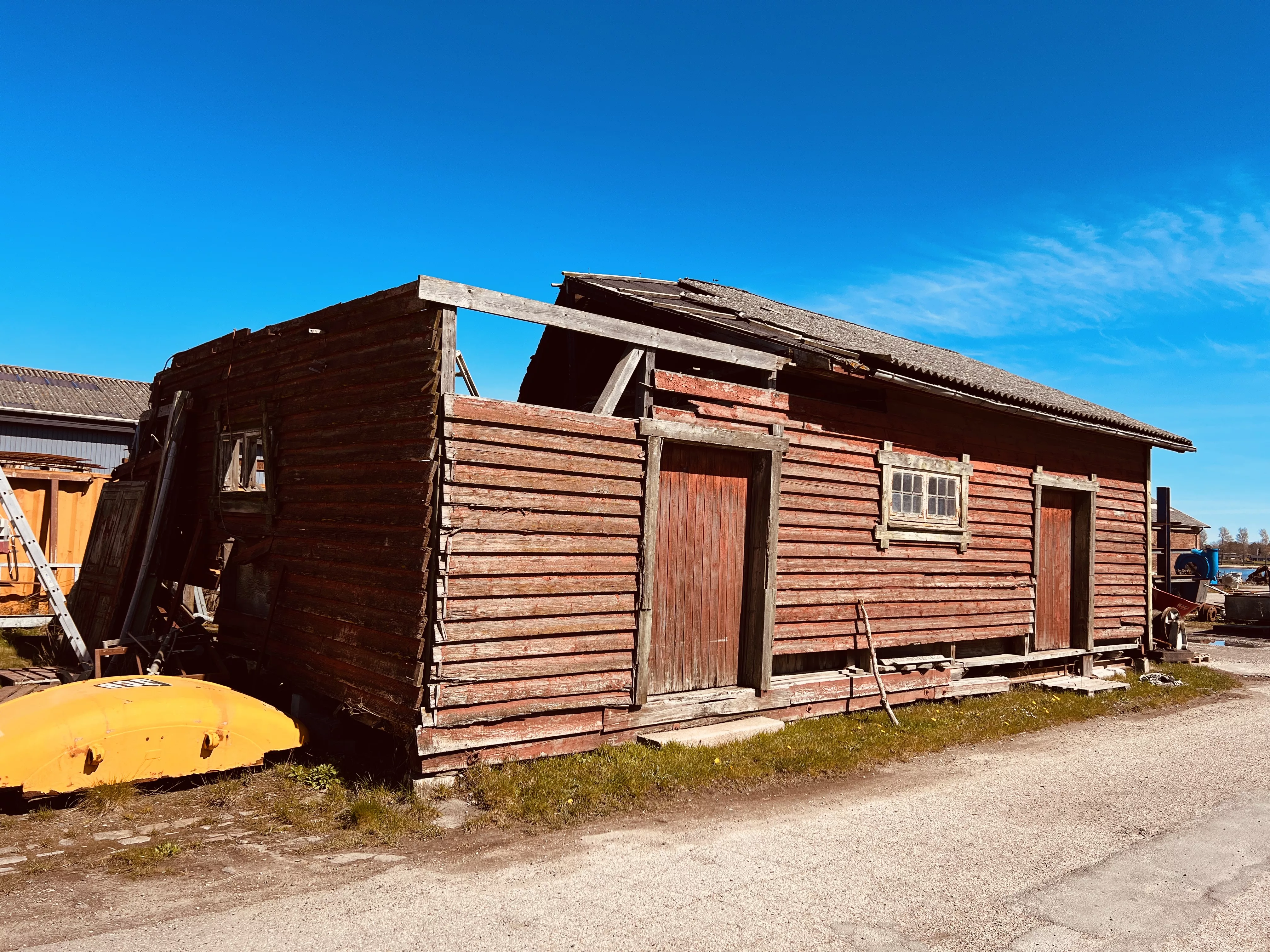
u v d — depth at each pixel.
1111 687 11.76
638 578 7.32
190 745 5.99
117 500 10.47
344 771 6.48
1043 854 5.45
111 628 9.01
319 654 7.32
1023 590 11.61
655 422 7.43
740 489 8.47
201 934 3.95
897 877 4.98
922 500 10.21
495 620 6.35
